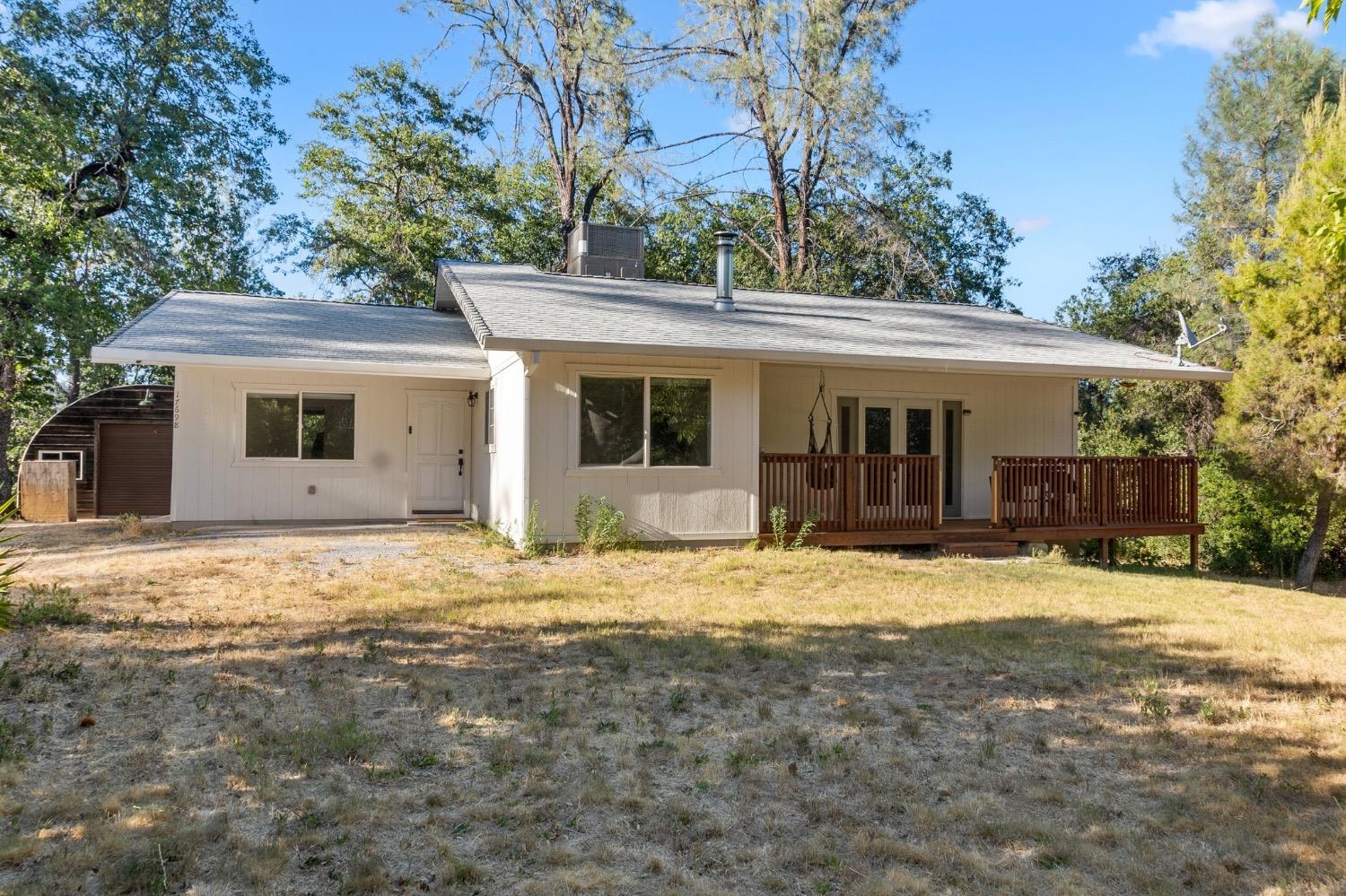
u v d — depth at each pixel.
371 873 3.29
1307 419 13.88
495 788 4.13
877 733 4.98
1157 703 5.52
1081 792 4.25
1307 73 24.86
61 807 3.74
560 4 27.47
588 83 26.53
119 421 16.47
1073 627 7.83
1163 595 9.88
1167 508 14.04
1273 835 3.81
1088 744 4.88
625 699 5.45
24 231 20.47
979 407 15.14
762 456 12.34
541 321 11.40
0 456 20.56
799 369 14.17
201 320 14.55
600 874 3.41
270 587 8.59
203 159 24.73
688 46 26.41
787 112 25.23
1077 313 31.88
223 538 12.03
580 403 11.51
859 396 14.54
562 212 29.31
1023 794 4.21
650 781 4.25
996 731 5.05
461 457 15.02
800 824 3.86
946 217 35.66
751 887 3.35
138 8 23.00
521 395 11.33
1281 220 14.48
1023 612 8.50
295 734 4.65
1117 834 3.80
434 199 31.12
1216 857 3.63
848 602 8.77
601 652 6.56
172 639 6.54
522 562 10.54
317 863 3.41
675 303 14.69
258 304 17.05
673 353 10.80
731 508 12.17
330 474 14.15
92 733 4.63
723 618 7.81
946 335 14.31
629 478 11.72
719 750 4.68
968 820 3.92
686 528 11.97
